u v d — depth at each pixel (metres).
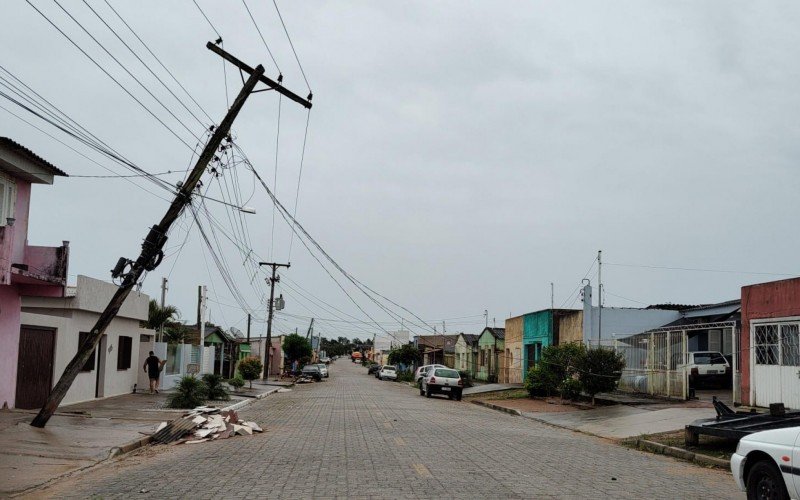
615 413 23.34
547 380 31.98
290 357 82.25
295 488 9.27
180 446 14.41
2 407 18.58
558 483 10.08
